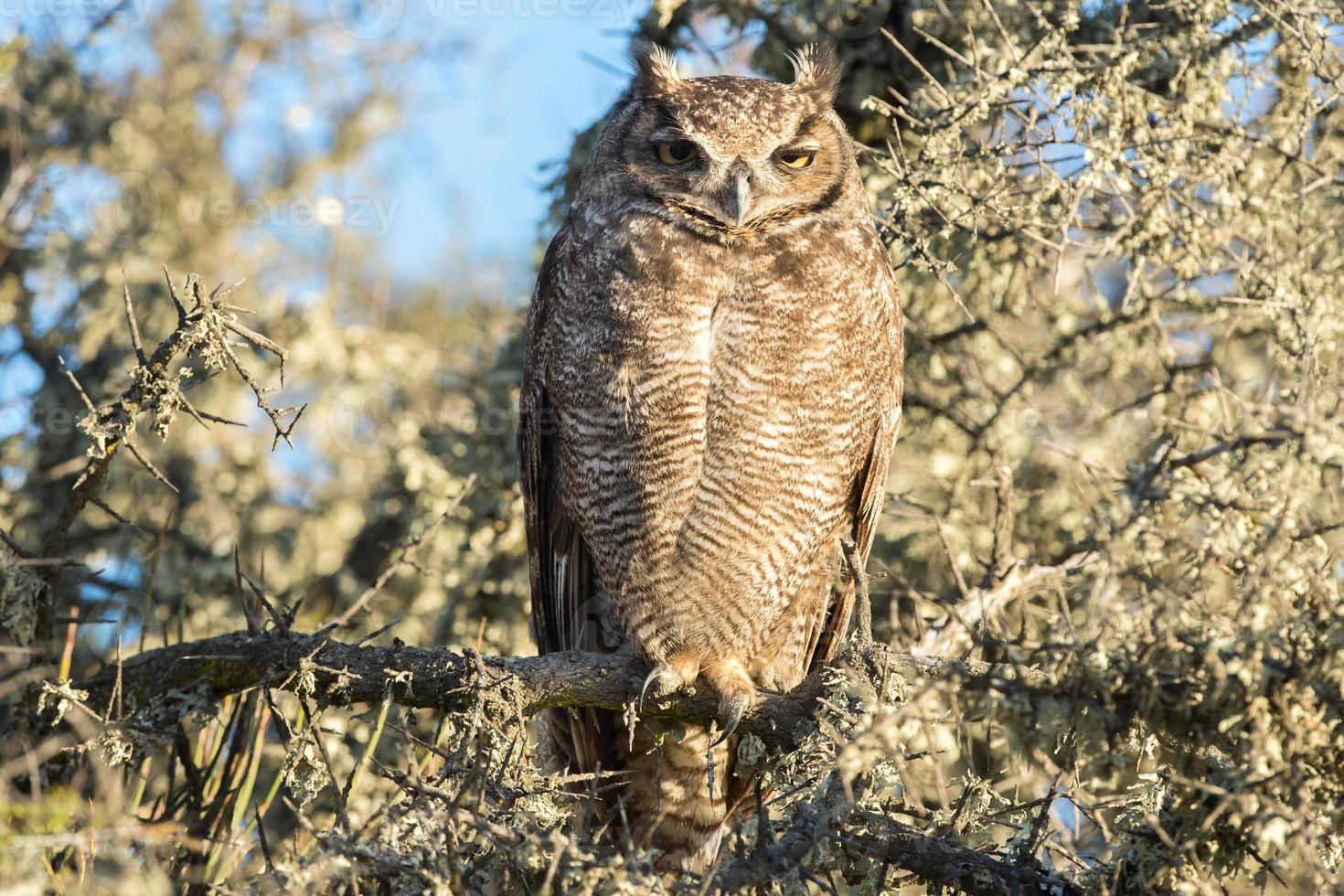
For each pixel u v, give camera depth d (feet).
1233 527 21.81
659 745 28.48
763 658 35.83
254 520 45.09
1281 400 27.48
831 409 33.47
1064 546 39.11
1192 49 34.22
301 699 27.76
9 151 48.34
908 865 25.84
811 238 33.68
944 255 37.37
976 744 35.83
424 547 39.99
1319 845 22.90
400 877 23.34
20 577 30.01
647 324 32.99
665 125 34.73
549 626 36.68
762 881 24.41
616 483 33.76
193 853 28.73
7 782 26.89
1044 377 39.68
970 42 33.91
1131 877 24.23
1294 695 21.44
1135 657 21.90
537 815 25.54
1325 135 36.09
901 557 41.14
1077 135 32.50
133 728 29.17
